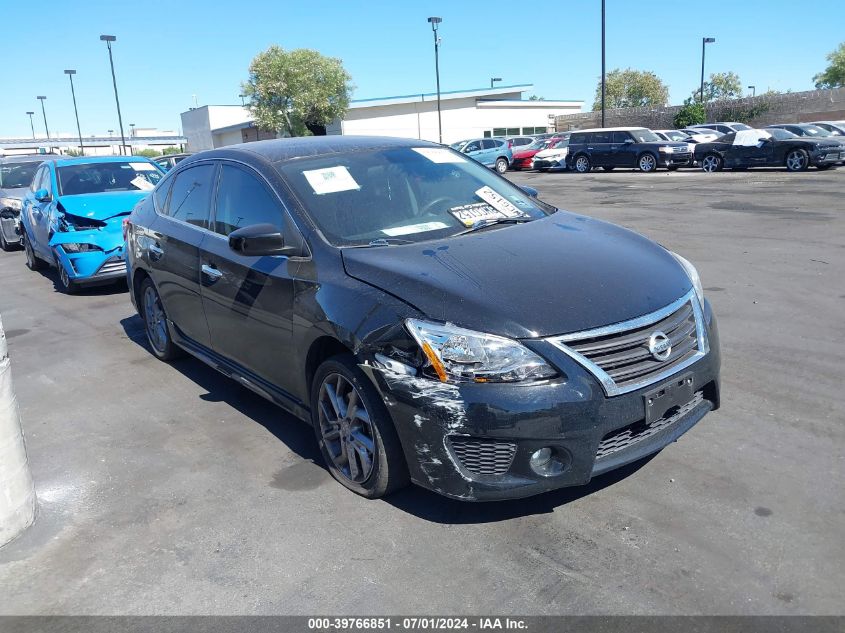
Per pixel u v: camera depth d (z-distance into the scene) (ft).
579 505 10.59
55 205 28.40
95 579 9.57
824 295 21.40
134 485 12.10
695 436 12.55
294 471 12.26
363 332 10.14
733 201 46.09
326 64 163.32
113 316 24.21
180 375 17.61
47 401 16.35
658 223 38.11
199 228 15.23
